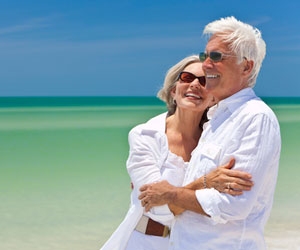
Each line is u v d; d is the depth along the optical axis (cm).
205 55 267
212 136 265
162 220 280
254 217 254
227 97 265
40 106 9394
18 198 935
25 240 646
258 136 246
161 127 317
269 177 253
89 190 1008
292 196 900
